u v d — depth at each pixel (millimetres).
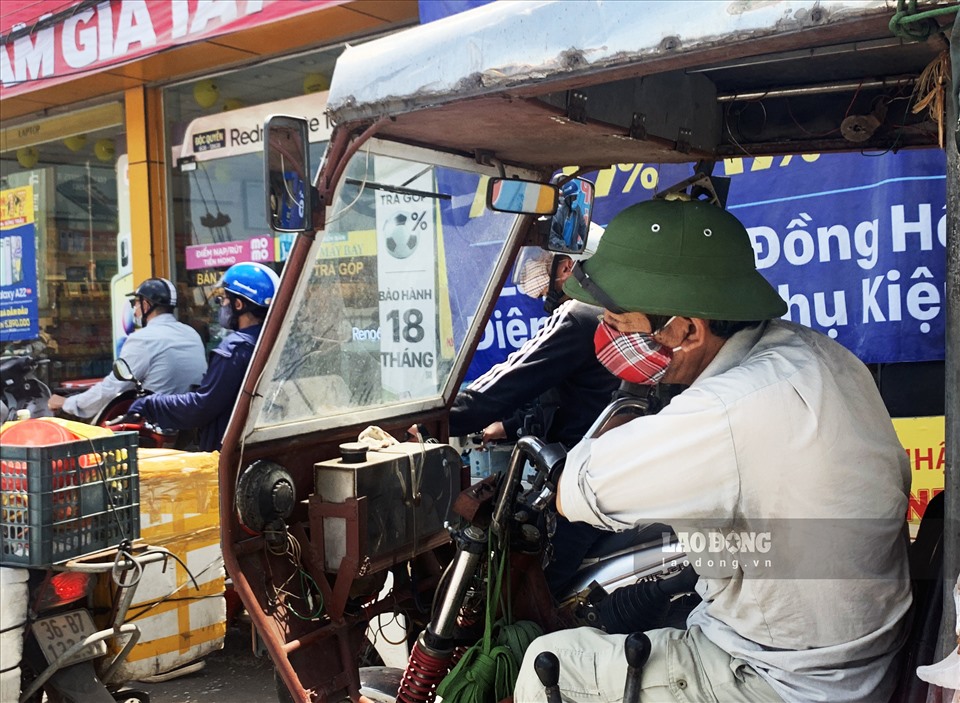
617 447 1634
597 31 1468
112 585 2932
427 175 2264
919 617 1684
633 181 4445
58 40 6520
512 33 1575
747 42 1334
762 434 1562
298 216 1856
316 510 2209
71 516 2613
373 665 2785
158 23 5863
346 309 2191
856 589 1593
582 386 3025
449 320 2557
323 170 1907
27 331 8156
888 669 1646
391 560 2273
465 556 2062
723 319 1678
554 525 2248
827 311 4090
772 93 2441
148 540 3090
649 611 2318
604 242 1823
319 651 2180
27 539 2561
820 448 1569
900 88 2369
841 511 1577
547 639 1859
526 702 1815
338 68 1821
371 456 2299
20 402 4605
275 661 2076
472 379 4914
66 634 2713
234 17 5453
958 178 1442
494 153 2354
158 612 3123
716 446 1567
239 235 6465
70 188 7660
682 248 1728
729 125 2529
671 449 1584
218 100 6469
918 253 3854
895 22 1230
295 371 2168
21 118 7887
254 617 2080
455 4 4695
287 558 2197
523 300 4707
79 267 7680
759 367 1645
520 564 2227
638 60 1429
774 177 4152
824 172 4039
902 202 3848
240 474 2115
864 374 1776
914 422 3920
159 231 6852
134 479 2795
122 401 4562
